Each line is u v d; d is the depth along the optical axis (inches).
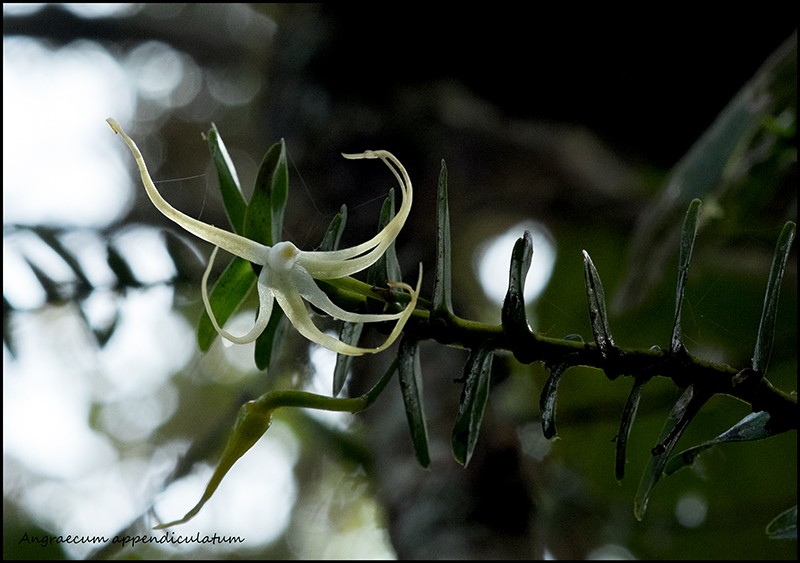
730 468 52.0
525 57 54.7
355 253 22.9
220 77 75.0
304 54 57.4
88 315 30.0
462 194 53.9
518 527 34.4
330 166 53.8
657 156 56.1
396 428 39.0
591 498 45.3
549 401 23.1
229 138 73.2
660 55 52.7
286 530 57.2
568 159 55.9
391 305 23.6
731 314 49.1
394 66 55.4
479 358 23.3
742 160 33.1
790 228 23.3
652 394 44.9
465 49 55.3
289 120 57.6
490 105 55.7
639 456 53.5
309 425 43.6
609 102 55.0
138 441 64.1
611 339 23.1
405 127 53.9
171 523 23.0
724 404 50.0
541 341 23.1
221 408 64.6
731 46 51.0
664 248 36.0
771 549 50.0
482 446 36.4
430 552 33.4
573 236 59.4
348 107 55.0
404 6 55.2
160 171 73.7
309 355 34.1
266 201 24.0
